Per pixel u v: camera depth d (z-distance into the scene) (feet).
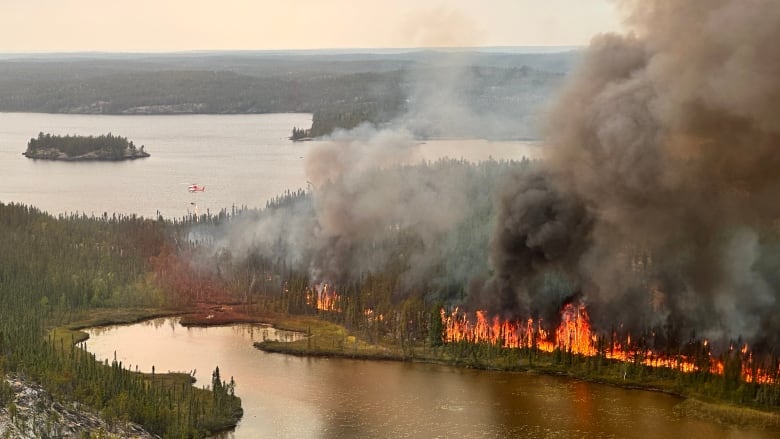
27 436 595.06
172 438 630.33
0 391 632.38
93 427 622.95
